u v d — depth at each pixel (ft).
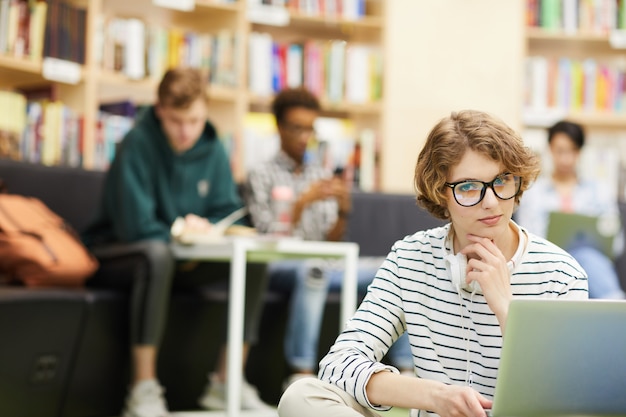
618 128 19.02
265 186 13.47
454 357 5.84
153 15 16.79
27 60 13.98
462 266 5.69
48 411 10.36
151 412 10.76
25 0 14.08
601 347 4.98
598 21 18.38
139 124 12.23
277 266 13.53
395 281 6.03
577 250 12.94
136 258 11.10
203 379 12.57
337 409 5.57
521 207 15.84
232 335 10.58
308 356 12.91
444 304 5.88
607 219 12.98
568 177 15.98
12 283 10.89
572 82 18.37
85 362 10.78
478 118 5.60
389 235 15.16
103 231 12.24
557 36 18.37
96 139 14.66
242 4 16.49
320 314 12.96
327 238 13.16
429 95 17.65
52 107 14.16
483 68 17.85
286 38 18.25
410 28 17.69
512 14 17.97
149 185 12.06
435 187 5.65
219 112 16.60
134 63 15.19
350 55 17.35
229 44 16.29
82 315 10.62
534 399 5.01
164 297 11.12
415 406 5.31
